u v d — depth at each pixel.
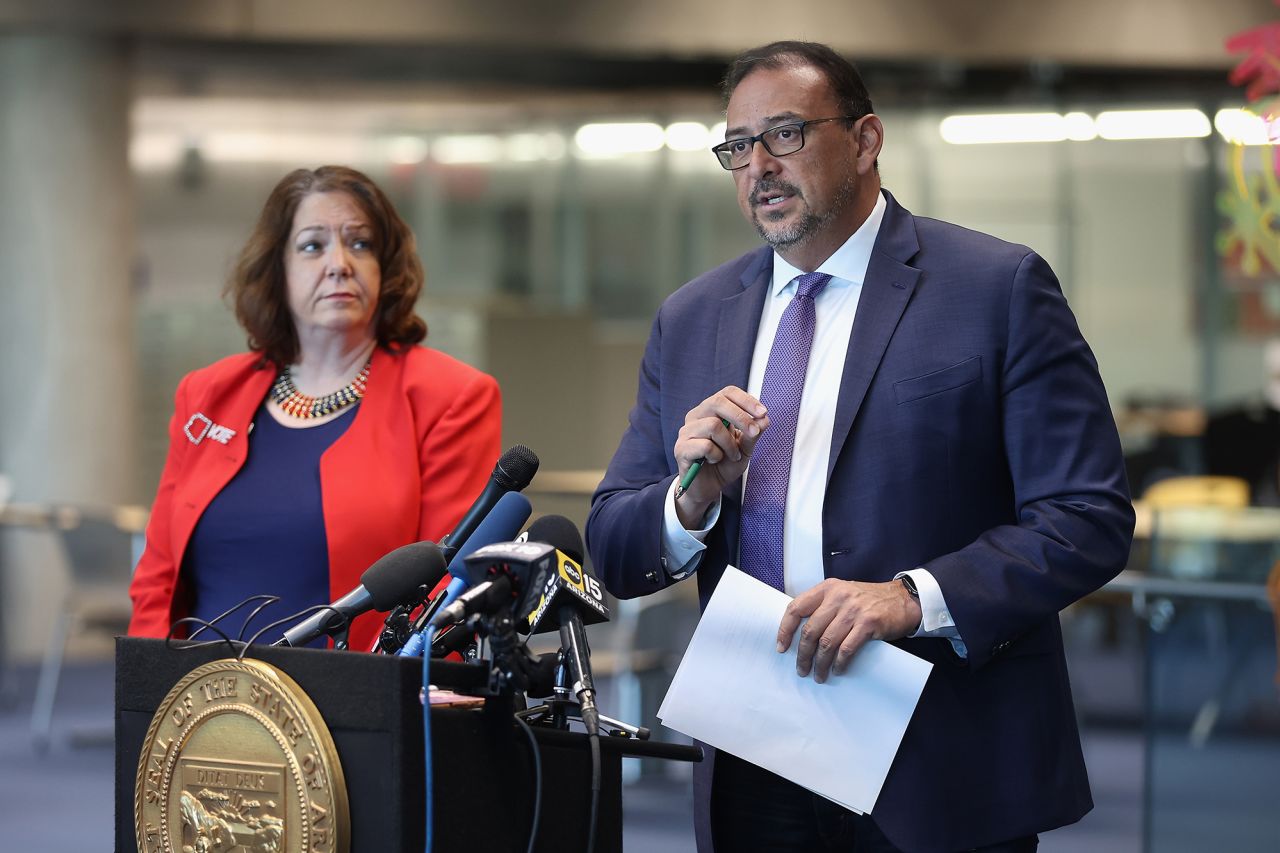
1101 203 23.56
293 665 3.20
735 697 3.92
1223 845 7.79
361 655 3.11
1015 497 4.01
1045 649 4.03
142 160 24.75
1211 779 7.86
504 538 3.75
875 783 3.82
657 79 20.39
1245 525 8.00
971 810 3.87
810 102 4.06
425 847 3.07
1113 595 10.97
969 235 4.21
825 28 18.12
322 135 25.30
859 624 3.76
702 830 4.17
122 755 3.45
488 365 21.45
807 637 3.82
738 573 3.99
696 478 3.99
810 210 4.08
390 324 5.27
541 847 3.37
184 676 3.30
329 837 3.09
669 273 25.27
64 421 17.95
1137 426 21.52
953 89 20.86
